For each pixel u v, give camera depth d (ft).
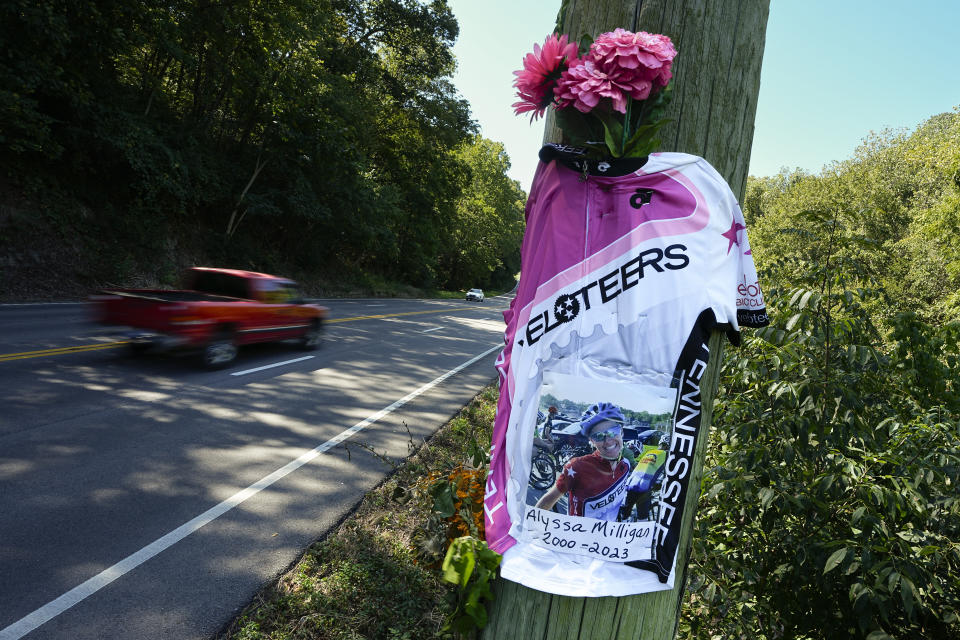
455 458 17.65
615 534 3.77
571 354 3.84
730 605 7.62
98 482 13.93
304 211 88.38
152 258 64.23
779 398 7.84
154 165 62.44
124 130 57.98
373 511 13.82
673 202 3.86
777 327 8.61
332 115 84.64
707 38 4.15
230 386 25.13
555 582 3.78
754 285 4.18
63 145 54.13
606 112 3.86
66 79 52.03
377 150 119.65
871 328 8.16
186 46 66.44
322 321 38.24
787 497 7.00
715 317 3.84
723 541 8.32
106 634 8.63
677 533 3.90
